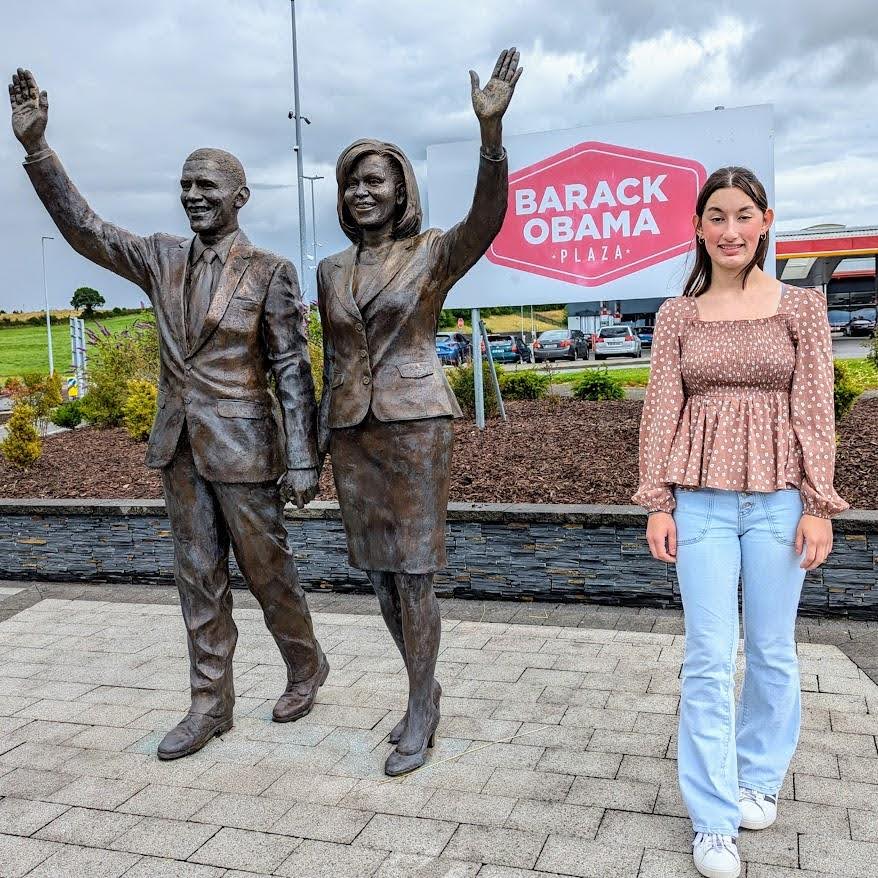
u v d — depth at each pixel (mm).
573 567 6082
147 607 6418
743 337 3018
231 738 4141
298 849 3203
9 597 6887
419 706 3871
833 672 4641
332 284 3824
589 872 2986
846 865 2973
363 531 3873
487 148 3332
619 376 15695
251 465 3961
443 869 3041
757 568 3020
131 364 12500
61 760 3988
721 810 2967
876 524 5391
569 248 8852
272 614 4223
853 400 8406
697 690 3004
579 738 3996
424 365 3760
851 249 22219
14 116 3803
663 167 8453
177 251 4035
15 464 9172
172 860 3170
